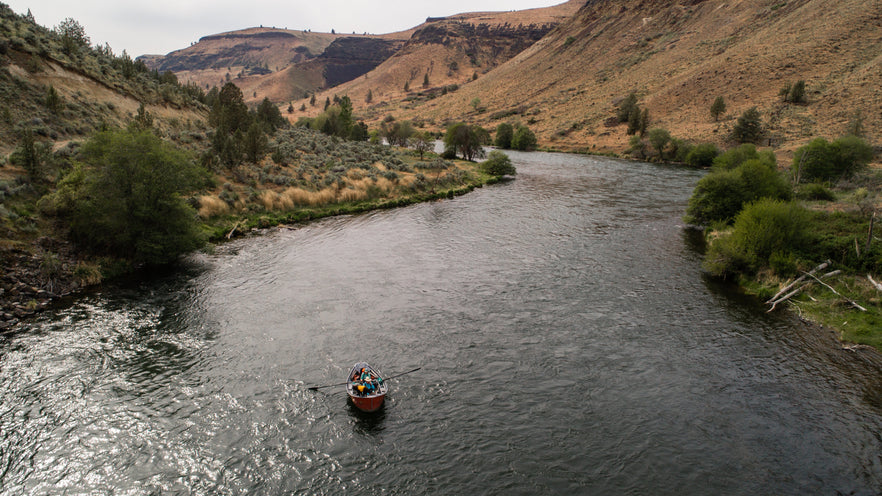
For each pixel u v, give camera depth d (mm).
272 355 22938
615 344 24516
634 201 60656
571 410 19500
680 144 101750
